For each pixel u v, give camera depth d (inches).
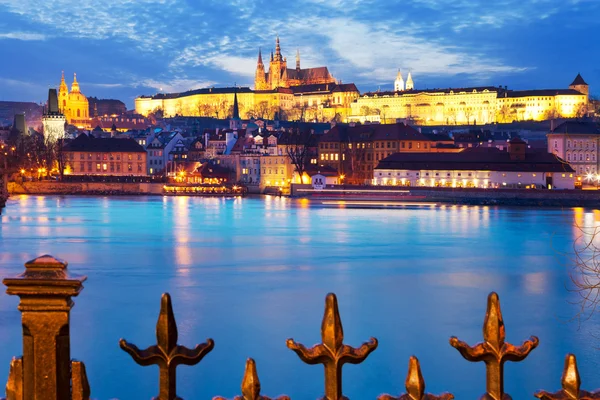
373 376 1631.4
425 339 1934.1
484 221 5772.6
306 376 1614.2
